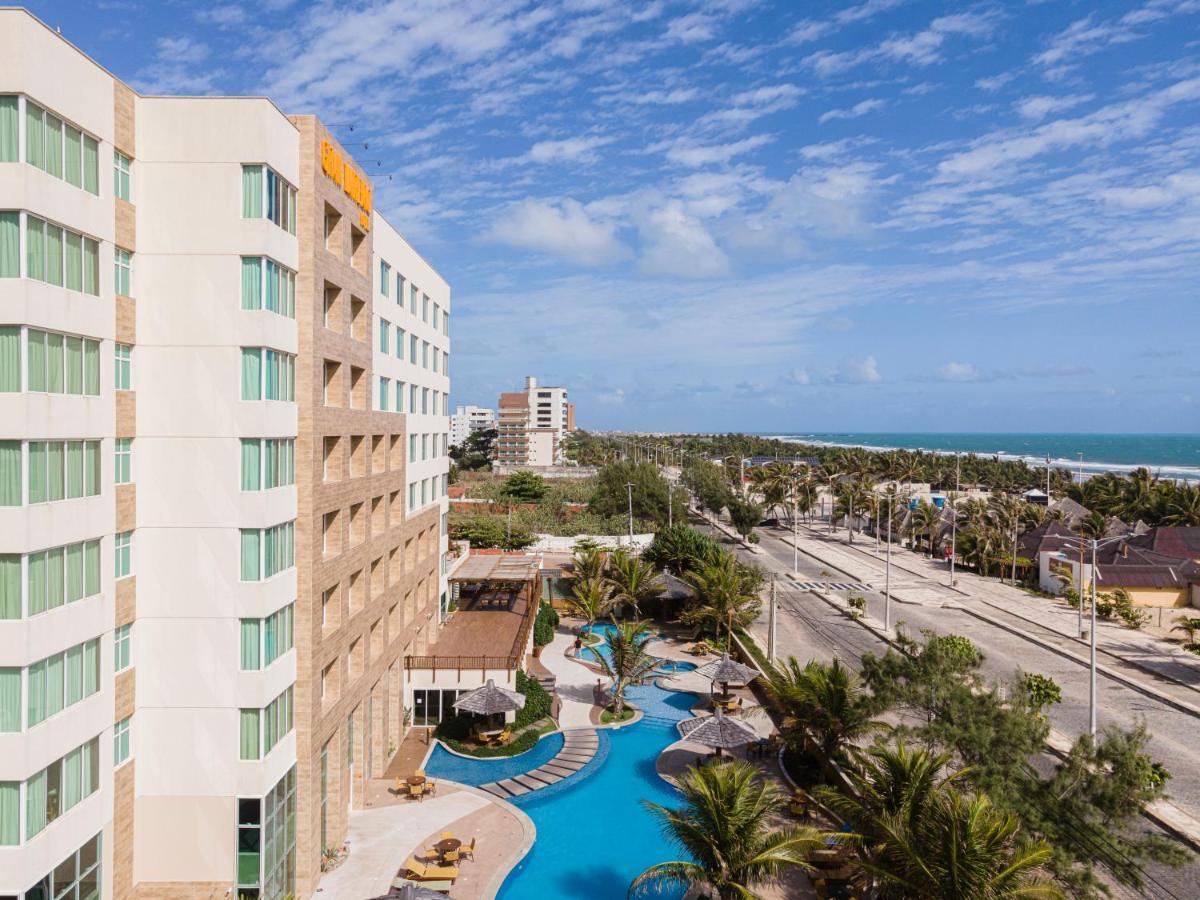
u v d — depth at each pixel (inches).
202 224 784.9
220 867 798.5
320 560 906.7
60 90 653.9
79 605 681.6
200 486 789.9
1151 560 2709.2
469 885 885.8
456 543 2340.1
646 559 2564.0
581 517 3892.7
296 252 860.0
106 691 728.3
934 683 876.6
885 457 5064.0
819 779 1147.3
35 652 627.2
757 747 1282.0
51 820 658.8
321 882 896.9
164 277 786.2
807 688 1099.9
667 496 3826.3
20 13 613.0
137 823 799.7
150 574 792.3
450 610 1871.3
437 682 1360.7
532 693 1473.9
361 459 1104.2
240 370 789.9
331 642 949.2
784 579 2883.9
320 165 895.7
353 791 1081.4
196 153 784.9
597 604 2030.0
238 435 788.6
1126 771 717.9
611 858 975.0
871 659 1011.3
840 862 896.9
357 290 1043.3
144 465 789.2
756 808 789.9
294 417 858.8
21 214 614.5
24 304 612.7
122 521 761.0
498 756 1262.3
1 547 610.9
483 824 1035.3
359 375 1094.4
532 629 1833.2
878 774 816.3
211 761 796.0
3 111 614.9
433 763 1240.8
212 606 792.9
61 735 658.8
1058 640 2059.5
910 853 677.9
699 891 885.8
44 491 641.6
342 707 987.9
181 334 786.8
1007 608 2449.6
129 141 765.3
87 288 697.0
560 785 1163.3
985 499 4478.3
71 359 676.1
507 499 4274.1
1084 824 698.2
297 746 875.4
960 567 3265.3
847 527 4466.0
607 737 1364.4
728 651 1870.1
